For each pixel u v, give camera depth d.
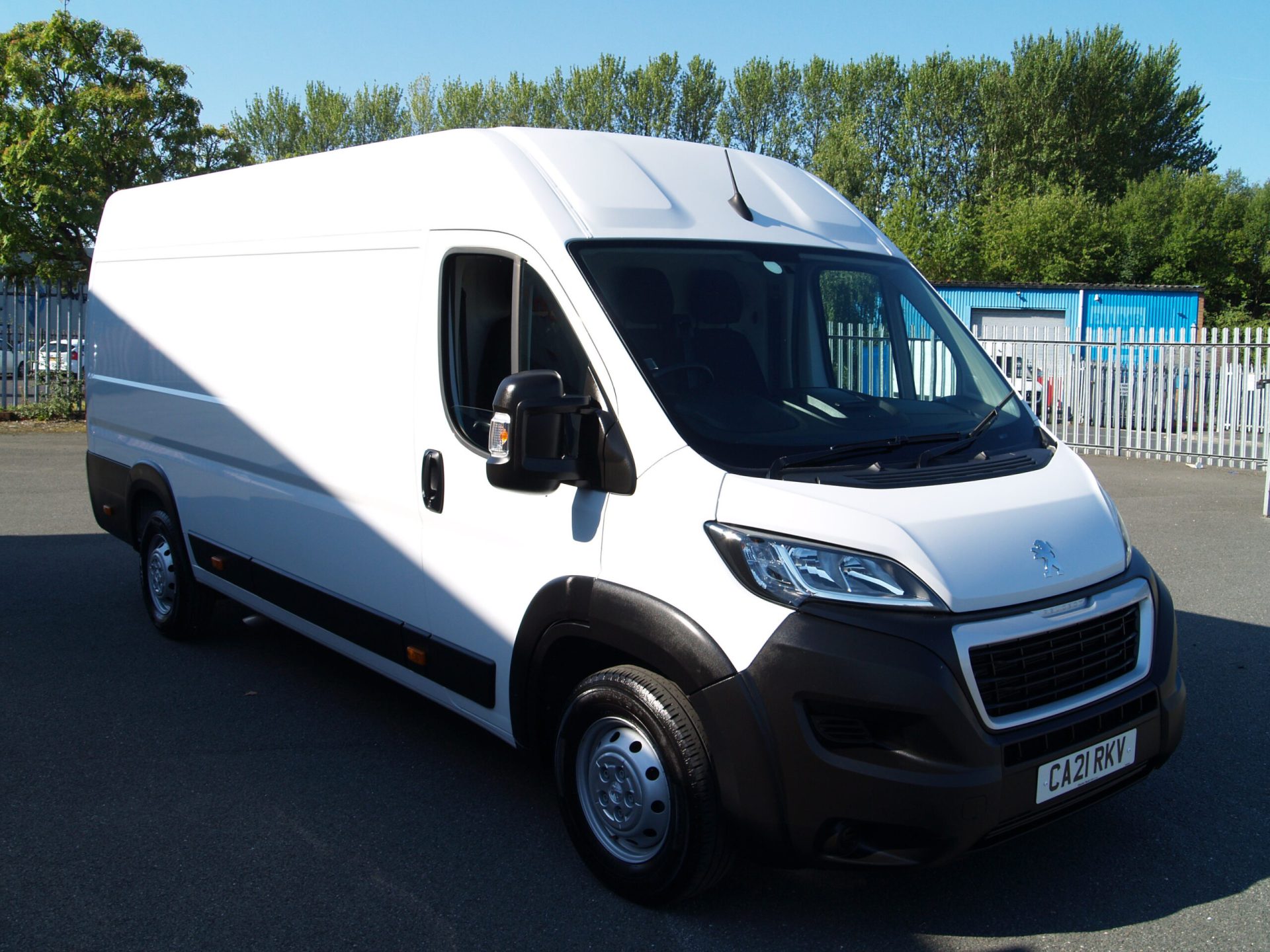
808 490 3.22
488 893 3.63
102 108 19.14
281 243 5.09
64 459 13.31
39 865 3.79
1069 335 28.08
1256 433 13.84
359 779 4.52
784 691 3.05
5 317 17.14
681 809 3.30
